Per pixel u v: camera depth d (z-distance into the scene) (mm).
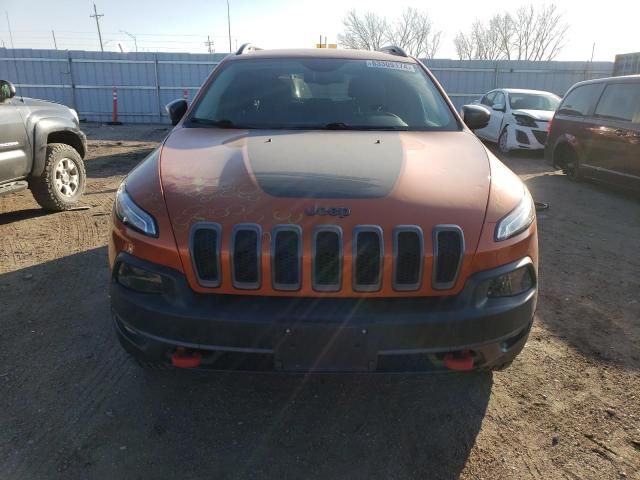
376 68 3557
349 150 2551
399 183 2172
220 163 2385
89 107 20203
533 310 2168
